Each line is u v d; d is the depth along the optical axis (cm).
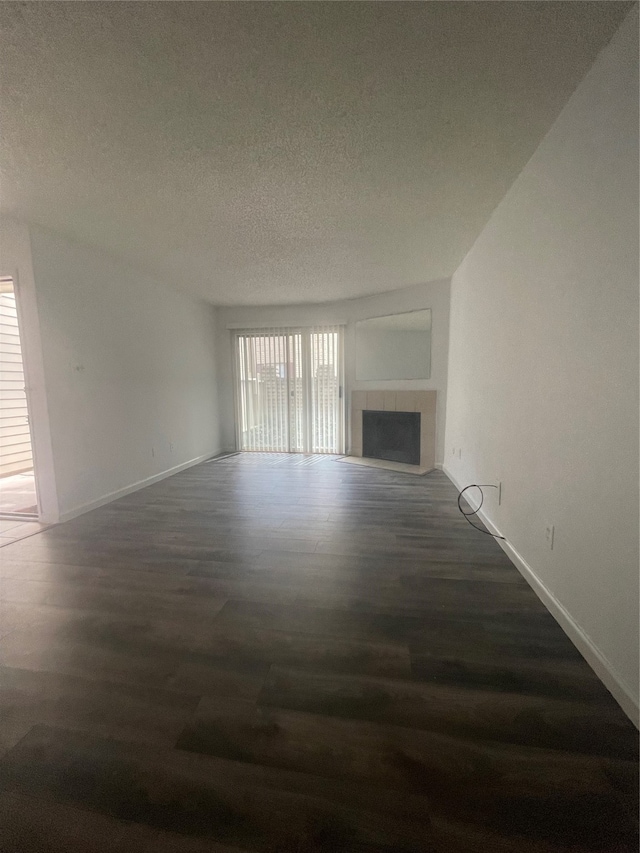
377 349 511
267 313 560
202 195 238
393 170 212
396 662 147
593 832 90
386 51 137
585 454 148
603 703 127
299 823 93
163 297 439
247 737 116
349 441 559
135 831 92
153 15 123
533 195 199
